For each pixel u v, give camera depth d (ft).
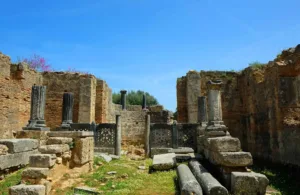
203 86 63.98
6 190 22.94
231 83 63.67
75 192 23.41
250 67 55.21
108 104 74.38
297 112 37.17
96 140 47.75
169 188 24.56
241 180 21.74
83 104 62.59
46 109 63.62
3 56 49.32
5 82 49.85
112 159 42.37
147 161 41.34
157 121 83.56
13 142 27.86
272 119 41.34
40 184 21.76
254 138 50.55
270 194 23.85
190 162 31.89
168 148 47.06
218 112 34.53
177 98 66.13
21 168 29.30
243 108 61.21
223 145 25.50
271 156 41.70
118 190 23.91
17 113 53.57
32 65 80.02
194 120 61.93
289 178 30.07
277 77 39.11
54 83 64.49
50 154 24.25
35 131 34.73
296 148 33.58
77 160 29.73
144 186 25.63
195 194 20.24
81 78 63.52
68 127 48.37
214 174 27.09
